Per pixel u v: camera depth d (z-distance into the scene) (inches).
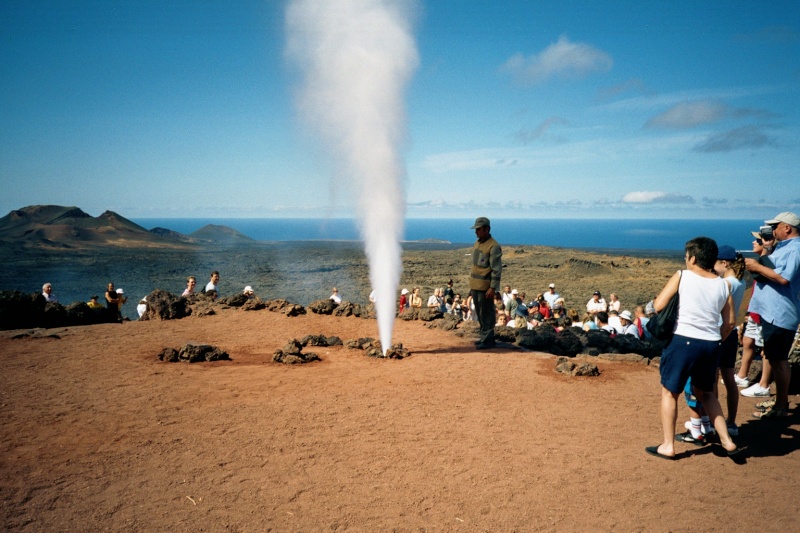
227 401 261.1
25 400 256.1
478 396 277.7
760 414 250.4
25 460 189.3
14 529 145.6
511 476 183.8
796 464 194.7
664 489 174.9
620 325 541.6
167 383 290.2
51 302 490.6
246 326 471.2
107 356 350.6
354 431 224.2
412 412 250.4
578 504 164.9
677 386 194.9
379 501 165.6
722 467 191.9
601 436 223.0
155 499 164.1
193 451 200.4
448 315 521.0
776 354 238.7
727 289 191.0
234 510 158.6
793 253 229.1
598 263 2844.5
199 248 6683.1
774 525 152.6
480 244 395.5
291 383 295.6
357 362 350.0
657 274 2529.5
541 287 2032.5
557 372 330.3
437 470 188.1
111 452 197.9
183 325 469.7
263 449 203.6
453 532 148.8
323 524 151.9
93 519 151.9
